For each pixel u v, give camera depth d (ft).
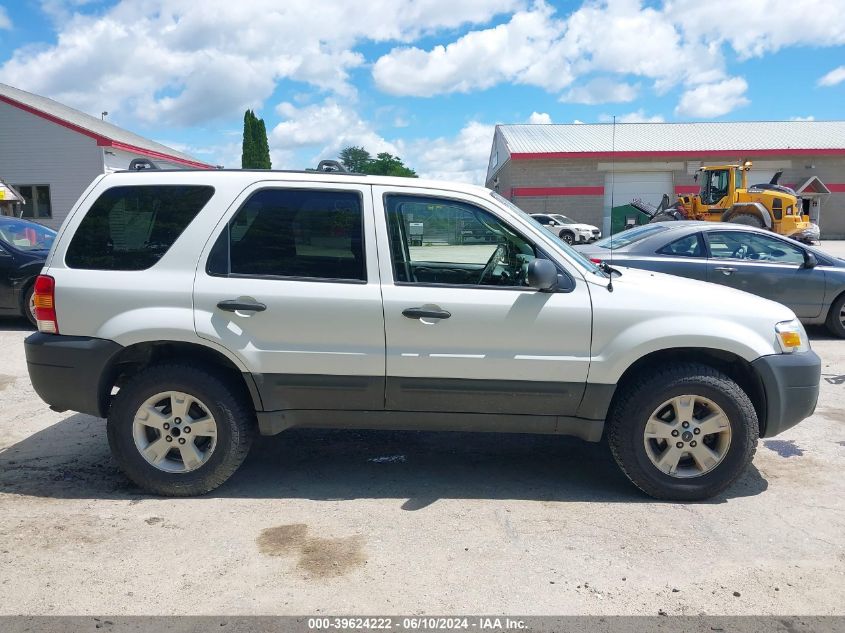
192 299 12.99
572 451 16.37
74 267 13.32
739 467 13.20
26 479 14.39
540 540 11.87
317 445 16.62
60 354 13.14
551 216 105.70
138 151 93.09
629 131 131.64
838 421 18.58
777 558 11.33
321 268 13.20
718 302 13.32
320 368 13.12
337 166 14.39
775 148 116.06
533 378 13.08
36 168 89.04
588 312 12.95
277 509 13.04
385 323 12.97
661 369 13.21
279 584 10.44
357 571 10.82
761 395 13.38
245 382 13.38
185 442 13.29
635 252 28.48
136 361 13.78
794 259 29.27
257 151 144.15
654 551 11.52
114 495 13.64
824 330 32.14
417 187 13.43
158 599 10.02
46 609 9.75
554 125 138.51
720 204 70.59
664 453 13.34
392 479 14.58
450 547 11.60
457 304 12.93
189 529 12.19
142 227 13.38
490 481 14.52
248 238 13.28
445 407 13.39
